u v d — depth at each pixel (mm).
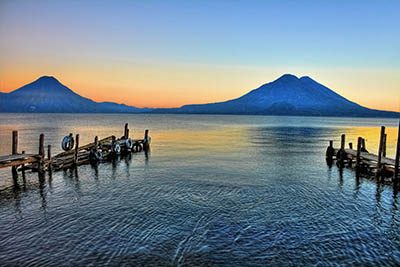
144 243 12164
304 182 22656
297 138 62031
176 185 21297
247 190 20125
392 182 22734
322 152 39719
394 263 10938
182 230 13406
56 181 22312
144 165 29078
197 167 28172
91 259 10930
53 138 54312
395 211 16344
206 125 119000
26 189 20125
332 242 12469
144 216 15070
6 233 13094
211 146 45062
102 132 73562
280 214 15562
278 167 28641
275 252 11555
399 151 20766
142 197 18297
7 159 21266
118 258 11000
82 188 20406
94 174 24844
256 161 31922
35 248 11734
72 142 29562
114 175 24500
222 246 11969
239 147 44281
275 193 19500
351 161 29250
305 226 14047
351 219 15070
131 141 38312
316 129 100062
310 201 17891
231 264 10672
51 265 10555
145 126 106625
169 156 34844
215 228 13656
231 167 28359
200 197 18359
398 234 13391
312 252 11609
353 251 11766
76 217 14945
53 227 13727
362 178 24156
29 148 40125
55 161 26297
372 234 13328
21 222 14312
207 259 10984
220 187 20812
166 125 115625
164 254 11289
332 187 21266
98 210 15953
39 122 129750
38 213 15531
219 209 16188
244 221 14516
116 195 18734
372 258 11266
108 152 33812
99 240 12406
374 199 18500
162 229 13500
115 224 14055
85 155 30188
